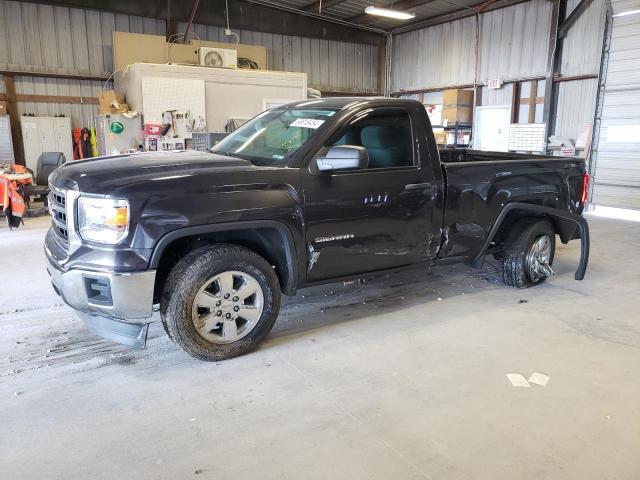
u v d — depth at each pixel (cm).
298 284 337
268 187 309
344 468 217
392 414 260
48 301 432
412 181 369
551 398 277
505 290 470
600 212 1034
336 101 370
